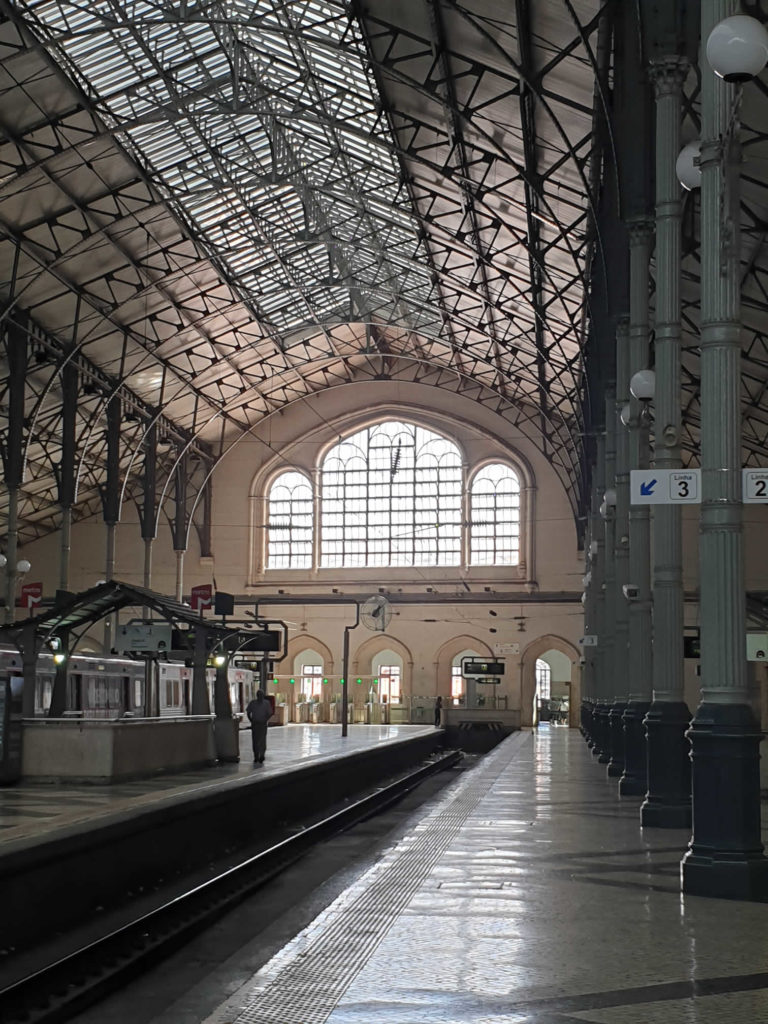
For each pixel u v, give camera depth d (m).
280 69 33.75
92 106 30.98
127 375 47.03
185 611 29.73
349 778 30.66
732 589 10.59
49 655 36.22
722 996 6.86
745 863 10.16
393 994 6.91
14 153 32.19
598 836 14.54
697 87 21.70
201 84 33.69
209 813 16.98
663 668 16.28
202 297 46.03
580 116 26.23
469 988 7.04
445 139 31.97
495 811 17.75
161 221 39.06
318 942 8.31
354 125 34.78
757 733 10.50
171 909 12.98
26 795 21.09
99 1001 9.88
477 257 38.59
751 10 19.28
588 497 47.72
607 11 20.52
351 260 48.91
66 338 43.06
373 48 28.31
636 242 20.89
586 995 6.88
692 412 45.25
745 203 25.73
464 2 24.05
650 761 15.93
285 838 20.91
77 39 29.66
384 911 9.44
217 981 10.14
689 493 10.70
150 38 30.78
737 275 10.69
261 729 30.45
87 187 35.31
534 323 43.31
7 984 9.52
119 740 23.84
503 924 8.93
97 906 12.36
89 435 48.31
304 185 39.66
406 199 38.59
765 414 41.06
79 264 39.09
